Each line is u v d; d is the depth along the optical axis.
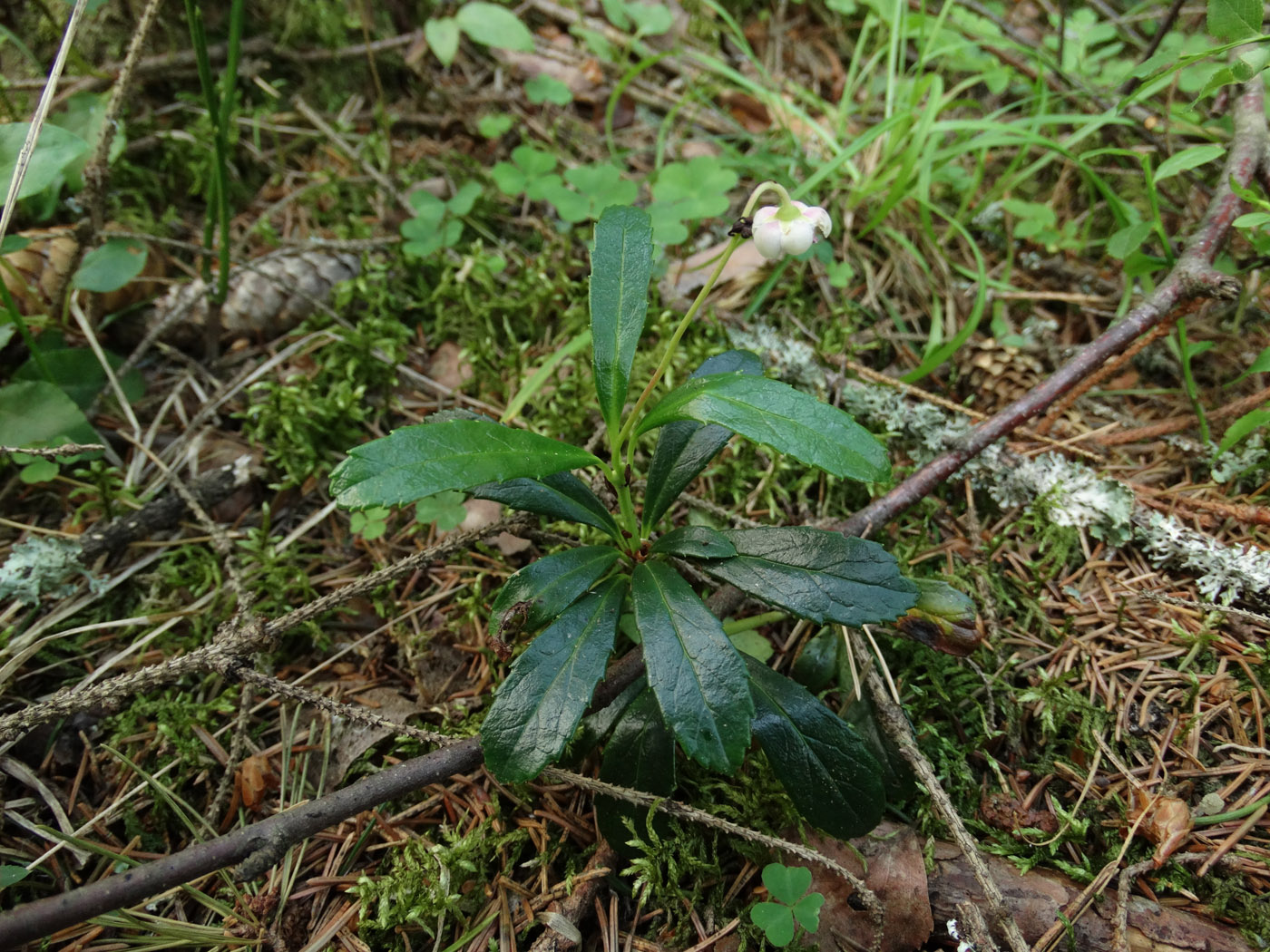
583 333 0.25
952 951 0.19
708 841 0.20
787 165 0.30
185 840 0.20
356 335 0.26
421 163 0.31
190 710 0.21
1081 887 0.19
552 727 0.17
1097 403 0.26
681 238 0.27
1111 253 0.24
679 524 0.24
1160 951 0.18
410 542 0.24
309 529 0.24
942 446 0.25
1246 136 0.24
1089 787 0.20
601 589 0.19
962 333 0.25
